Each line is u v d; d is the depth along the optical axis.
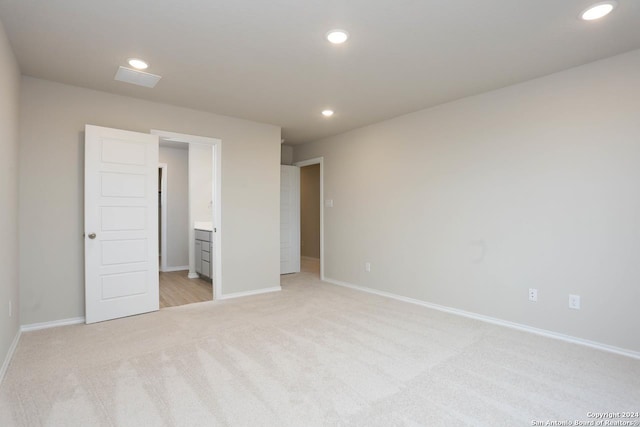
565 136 2.95
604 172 2.74
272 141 4.82
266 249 4.76
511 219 3.29
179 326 3.26
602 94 2.75
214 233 4.33
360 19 2.19
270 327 3.24
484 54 2.67
